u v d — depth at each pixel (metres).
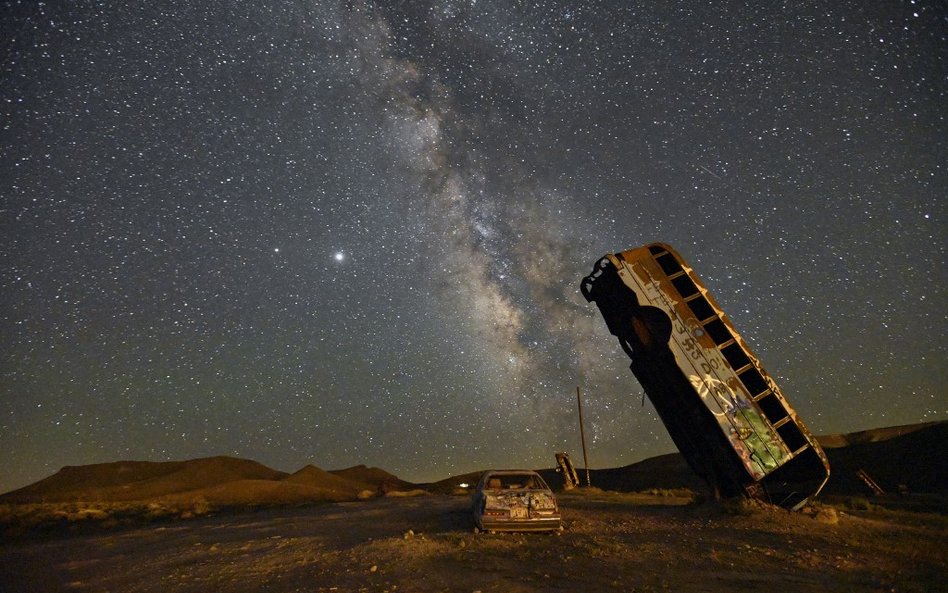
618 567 7.79
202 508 29.28
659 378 14.75
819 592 6.36
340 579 7.54
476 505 11.26
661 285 13.45
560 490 30.59
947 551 8.73
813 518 11.75
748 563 7.98
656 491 26.17
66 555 12.14
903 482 31.17
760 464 12.13
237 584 7.72
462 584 6.95
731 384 12.61
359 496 39.34
